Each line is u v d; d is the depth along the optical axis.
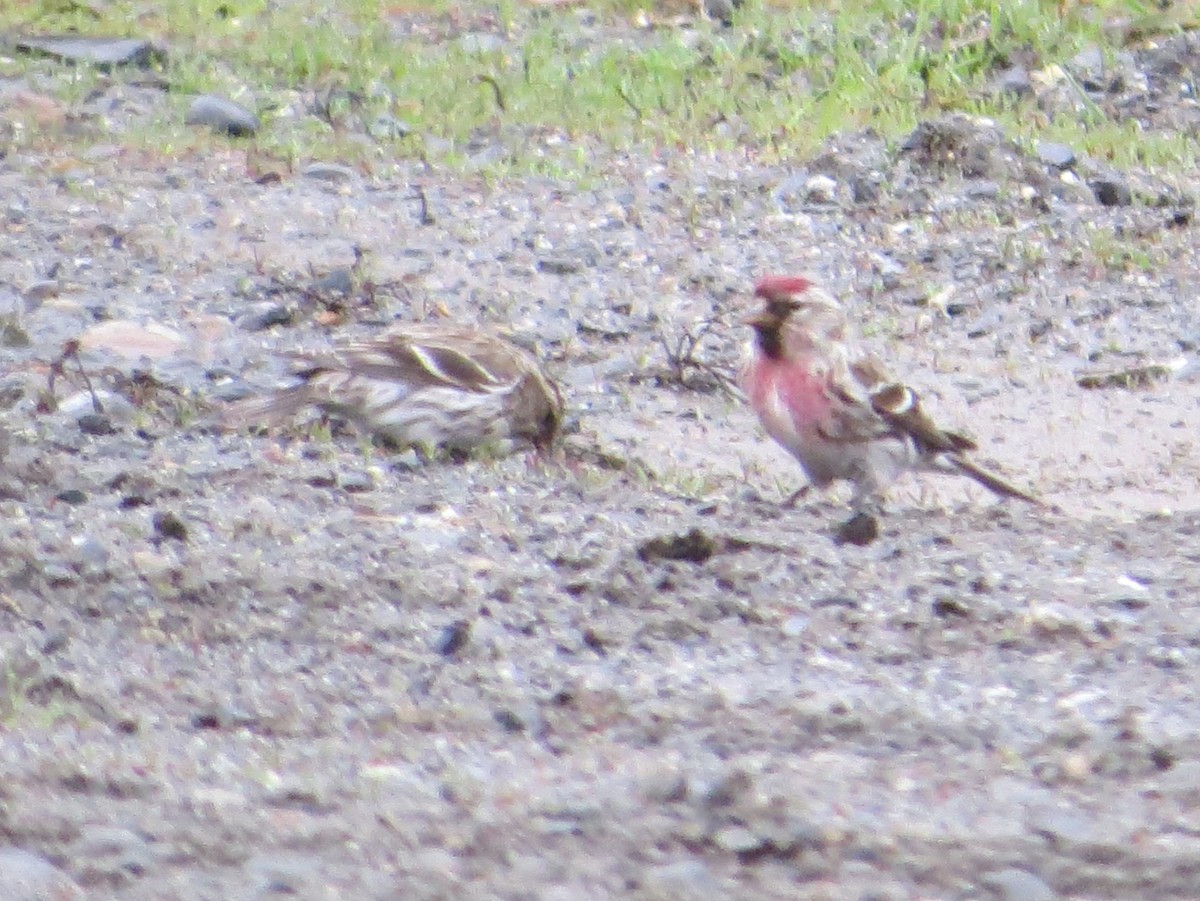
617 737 8.34
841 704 8.72
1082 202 19.23
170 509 10.92
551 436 13.34
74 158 18.77
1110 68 22.45
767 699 8.80
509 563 10.47
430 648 9.34
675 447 14.03
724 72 22.14
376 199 18.30
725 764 7.98
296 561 10.26
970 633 9.80
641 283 17.08
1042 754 8.21
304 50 21.47
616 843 7.07
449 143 19.89
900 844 7.15
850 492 13.27
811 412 12.41
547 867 6.82
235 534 10.61
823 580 10.41
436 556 10.47
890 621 9.91
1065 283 17.64
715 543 10.59
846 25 22.86
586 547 10.73
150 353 14.70
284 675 8.95
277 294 16.11
